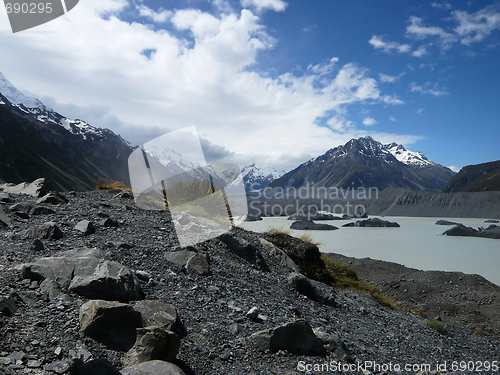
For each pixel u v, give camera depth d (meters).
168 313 4.39
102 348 3.51
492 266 38.16
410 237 74.00
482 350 9.23
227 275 7.50
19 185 12.62
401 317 10.93
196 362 3.96
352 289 12.79
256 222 94.06
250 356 4.41
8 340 3.24
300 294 8.50
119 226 8.46
